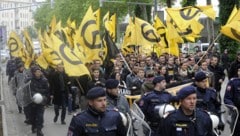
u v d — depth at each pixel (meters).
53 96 17.00
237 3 32.38
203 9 21.27
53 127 16.28
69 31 21.36
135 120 9.08
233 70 17.33
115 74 15.53
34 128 15.07
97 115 6.28
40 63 20.44
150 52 29.11
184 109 6.41
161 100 9.65
